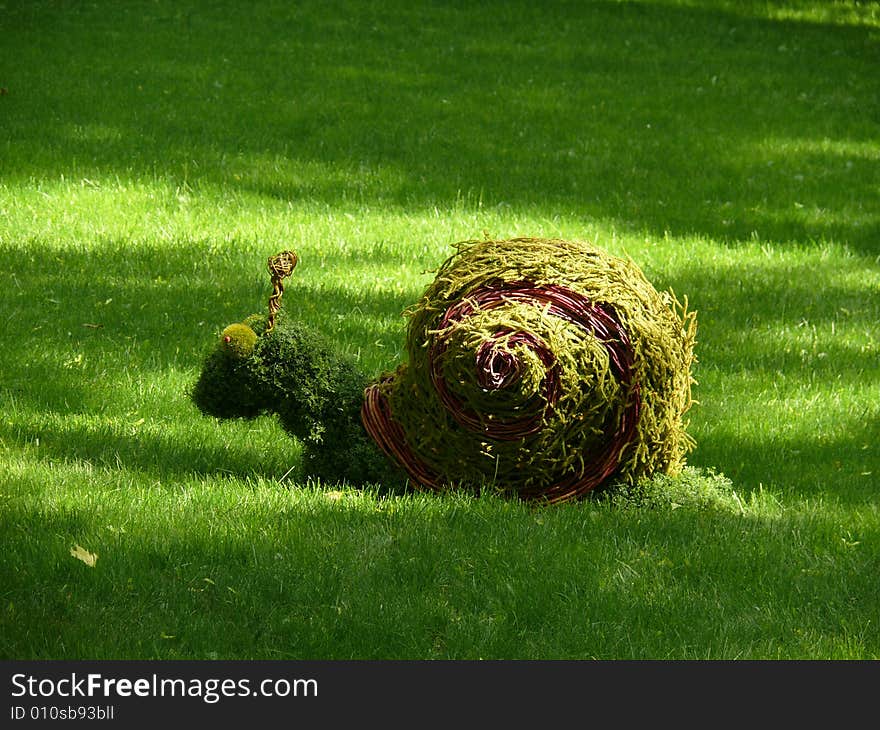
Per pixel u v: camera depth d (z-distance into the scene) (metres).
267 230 18.03
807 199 21.09
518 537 8.39
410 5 34.72
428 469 9.28
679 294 15.80
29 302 13.92
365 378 9.60
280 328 9.34
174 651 6.95
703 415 11.70
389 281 15.73
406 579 7.83
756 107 26.83
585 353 8.59
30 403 11.04
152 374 11.96
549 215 19.55
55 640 6.96
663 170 22.41
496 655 7.04
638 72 29.36
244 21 31.66
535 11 34.91
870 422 11.64
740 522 8.94
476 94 26.64
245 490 9.18
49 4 31.83
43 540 8.10
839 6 37.25
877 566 8.32
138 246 16.67
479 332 8.43
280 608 7.44
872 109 27.11
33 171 19.80
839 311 15.42
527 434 8.77
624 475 9.23
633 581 7.88
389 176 21.05
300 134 23.19
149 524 8.42
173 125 22.94
